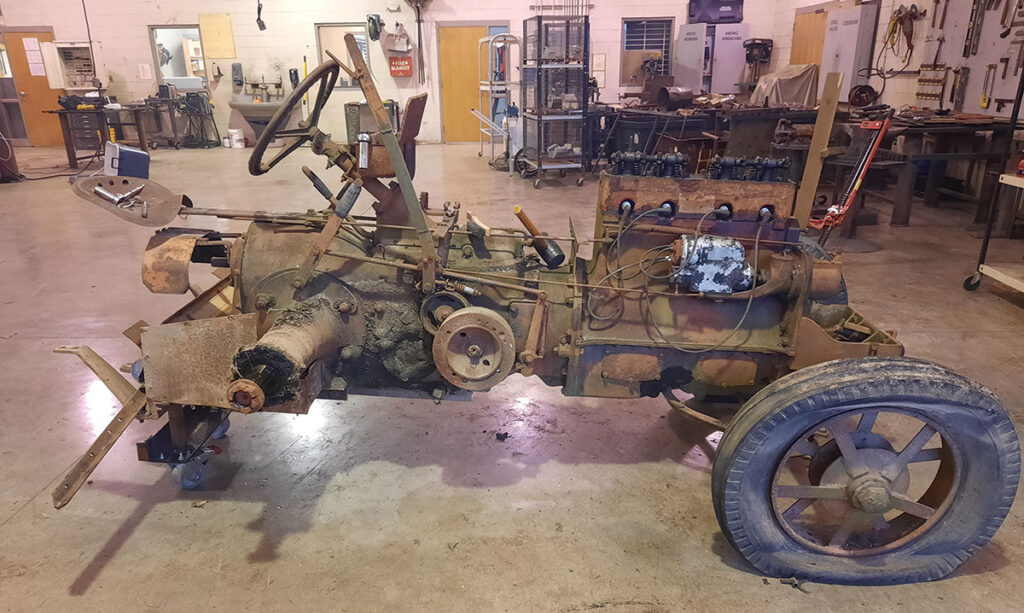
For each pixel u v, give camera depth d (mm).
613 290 2064
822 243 2631
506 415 2787
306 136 2094
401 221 2238
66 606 1792
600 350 2113
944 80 7246
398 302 2109
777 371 2102
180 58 12422
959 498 1803
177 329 1884
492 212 6430
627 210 2010
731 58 11055
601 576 1904
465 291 2049
